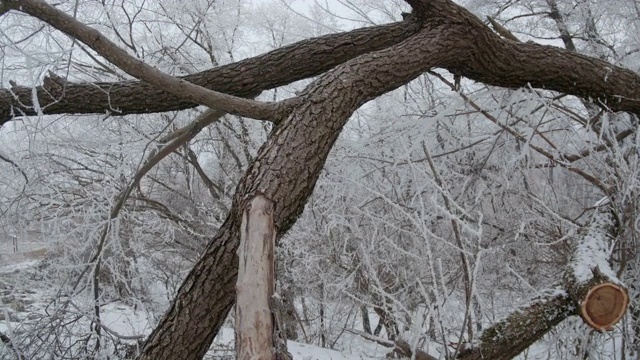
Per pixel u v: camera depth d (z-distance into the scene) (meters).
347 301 5.91
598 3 5.24
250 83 3.32
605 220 3.44
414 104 5.18
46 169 5.43
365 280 5.33
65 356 4.25
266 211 1.93
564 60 3.24
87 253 5.56
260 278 1.62
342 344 6.24
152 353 2.39
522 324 2.72
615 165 3.58
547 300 2.79
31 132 3.11
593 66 3.29
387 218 4.59
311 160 2.21
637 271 3.60
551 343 3.74
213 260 2.38
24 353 3.94
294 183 2.12
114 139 5.62
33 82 2.56
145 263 6.77
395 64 2.71
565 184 5.44
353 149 4.12
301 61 3.28
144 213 7.17
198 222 7.50
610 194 3.51
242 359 1.39
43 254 5.79
